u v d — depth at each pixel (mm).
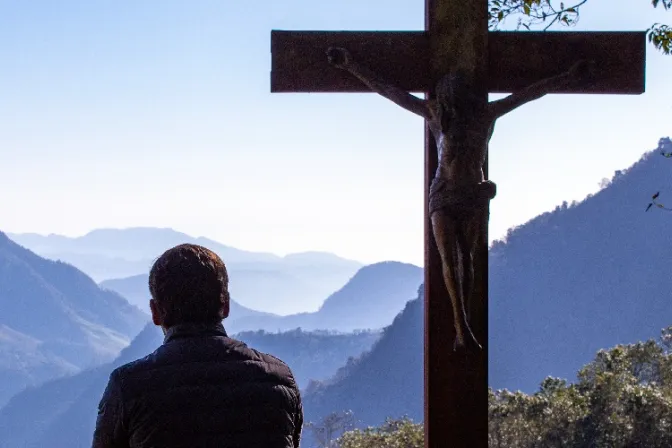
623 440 38344
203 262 3039
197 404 2865
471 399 4469
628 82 4746
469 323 4395
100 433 2887
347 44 4664
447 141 4234
